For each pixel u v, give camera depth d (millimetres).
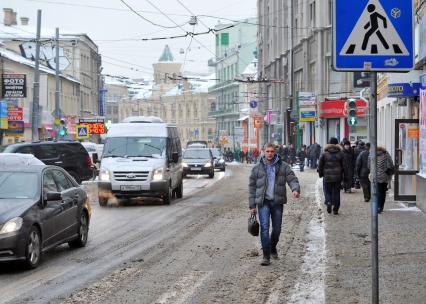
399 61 8297
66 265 14156
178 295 11250
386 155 22438
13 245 13102
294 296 11031
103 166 28031
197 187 40500
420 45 25828
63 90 80062
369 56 8297
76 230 16250
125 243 17156
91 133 68562
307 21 70688
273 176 14094
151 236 18391
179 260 14570
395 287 11500
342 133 62156
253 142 103938
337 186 22734
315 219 21484
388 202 26203
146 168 27688
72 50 88438
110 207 27266
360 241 16688
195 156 53281
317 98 66312
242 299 10906
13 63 61031
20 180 14758
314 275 12719
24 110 64312
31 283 12305
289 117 80062
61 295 11273
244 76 108625
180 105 144875
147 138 29375
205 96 135875
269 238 13977
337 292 11266
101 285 12055
